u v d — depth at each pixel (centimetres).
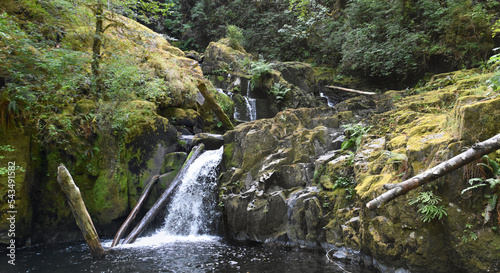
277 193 698
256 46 1812
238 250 653
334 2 1756
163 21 2056
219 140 959
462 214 409
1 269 559
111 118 855
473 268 396
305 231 644
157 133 905
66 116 802
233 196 751
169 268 543
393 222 457
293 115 862
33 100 713
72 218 813
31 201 760
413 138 505
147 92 953
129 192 851
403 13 1312
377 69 1342
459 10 1142
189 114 1094
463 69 1030
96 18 909
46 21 899
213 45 1534
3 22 696
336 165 646
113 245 710
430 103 695
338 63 1592
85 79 842
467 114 420
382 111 956
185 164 870
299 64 1446
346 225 569
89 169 808
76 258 624
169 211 838
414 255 435
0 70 712
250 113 1309
